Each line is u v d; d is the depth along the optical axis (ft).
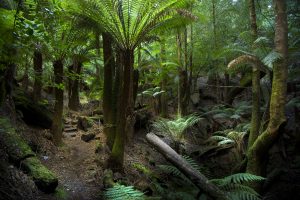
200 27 31.89
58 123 18.22
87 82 34.12
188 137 27.61
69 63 26.45
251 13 19.90
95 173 16.20
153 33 17.93
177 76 30.27
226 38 30.37
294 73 22.34
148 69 33.22
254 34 19.67
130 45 16.37
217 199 15.25
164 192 16.63
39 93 21.44
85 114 25.72
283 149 23.98
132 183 16.35
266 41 19.20
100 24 15.83
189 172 16.57
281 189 20.70
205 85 39.55
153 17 15.62
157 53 32.01
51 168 15.44
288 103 23.80
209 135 28.35
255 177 15.05
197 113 30.63
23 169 12.75
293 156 23.72
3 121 14.49
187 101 29.60
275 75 16.42
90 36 19.62
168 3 15.31
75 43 17.03
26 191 11.69
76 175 15.72
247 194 14.84
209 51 30.42
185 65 29.30
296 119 25.03
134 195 12.93
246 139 24.29
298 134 24.00
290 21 22.15
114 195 12.85
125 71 16.57
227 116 25.99
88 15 15.47
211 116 29.68
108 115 19.76
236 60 17.44
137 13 15.19
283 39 16.20
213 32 31.09
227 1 30.94
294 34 21.89
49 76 17.22
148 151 22.33
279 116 16.25
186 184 18.61
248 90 35.70
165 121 23.91
